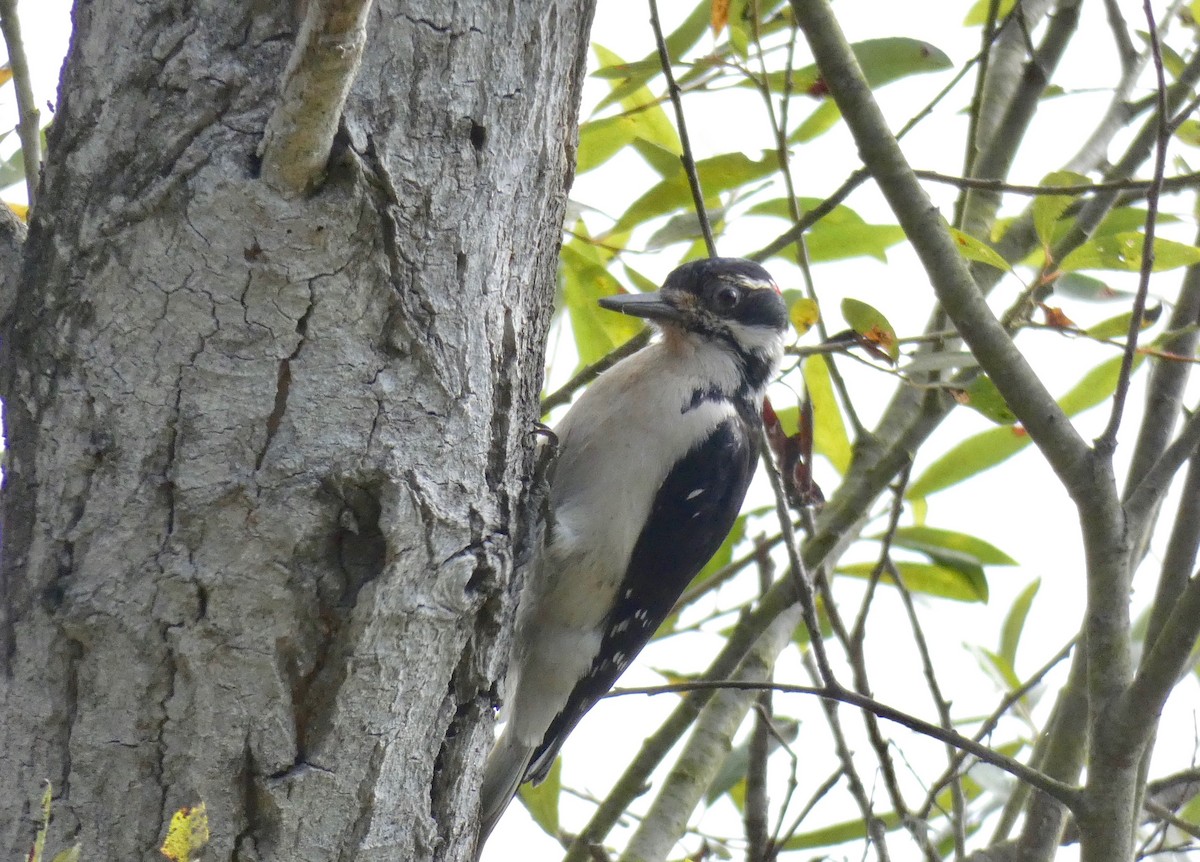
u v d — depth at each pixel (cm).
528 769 809
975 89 860
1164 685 573
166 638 431
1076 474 591
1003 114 922
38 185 491
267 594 435
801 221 791
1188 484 719
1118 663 592
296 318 438
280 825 445
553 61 523
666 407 811
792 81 810
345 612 445
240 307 433
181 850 362
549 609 785
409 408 457
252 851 443
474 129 481
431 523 456
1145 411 760
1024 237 884
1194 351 760
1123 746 582
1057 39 885
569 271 874
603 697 691
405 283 458
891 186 630
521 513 583
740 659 827
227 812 439
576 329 920
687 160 696
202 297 432
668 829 788
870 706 636
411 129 465
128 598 430
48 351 439
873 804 756
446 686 484
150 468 432
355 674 448
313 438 440
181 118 435
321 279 438
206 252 430
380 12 464
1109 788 587
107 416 434
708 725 835
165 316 432
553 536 766
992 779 865
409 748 473
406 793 476
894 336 728
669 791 805
